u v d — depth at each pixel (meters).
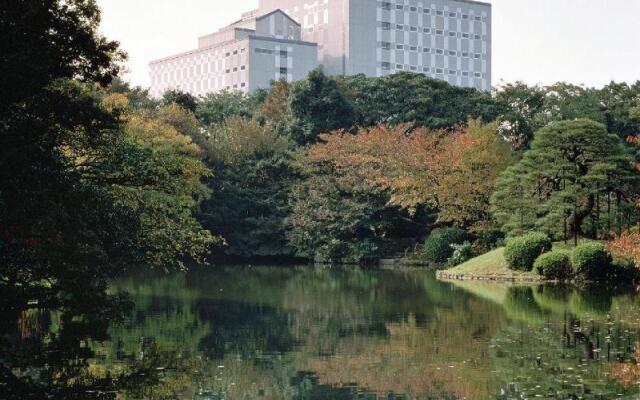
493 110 71.94
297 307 34.22
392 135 64.06
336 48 115.94
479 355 22.64
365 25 114.69
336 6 115.50
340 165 65.56
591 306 33.56
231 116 74.69
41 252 21.81
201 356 22.69
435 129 69.56
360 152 64.88
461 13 123.38
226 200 66.56
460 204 57.31
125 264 29.78
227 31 120.44
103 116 21.89
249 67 114.50
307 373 20.53
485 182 56.34
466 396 17.89
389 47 116.69
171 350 23.53
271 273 54.19
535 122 74.31
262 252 67.25
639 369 20.39
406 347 24.11
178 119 63.97
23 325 27.73
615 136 47.88
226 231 67.38
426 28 120.00
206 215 64.62
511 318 30.03
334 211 64.88
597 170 46.59
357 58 114.31
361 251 63.44
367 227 64.94
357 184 64.19
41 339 25.02
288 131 71.56
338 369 20.98
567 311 31.89
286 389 18.78
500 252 50.66
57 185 21.27
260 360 22.22
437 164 58.91
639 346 23.66
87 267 24.03
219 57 121.62
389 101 74.44
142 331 26.95
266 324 29.03
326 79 71.75
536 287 42.34
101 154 29.09
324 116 71.12
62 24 21.50
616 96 76.31
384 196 65.06
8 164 19.14
